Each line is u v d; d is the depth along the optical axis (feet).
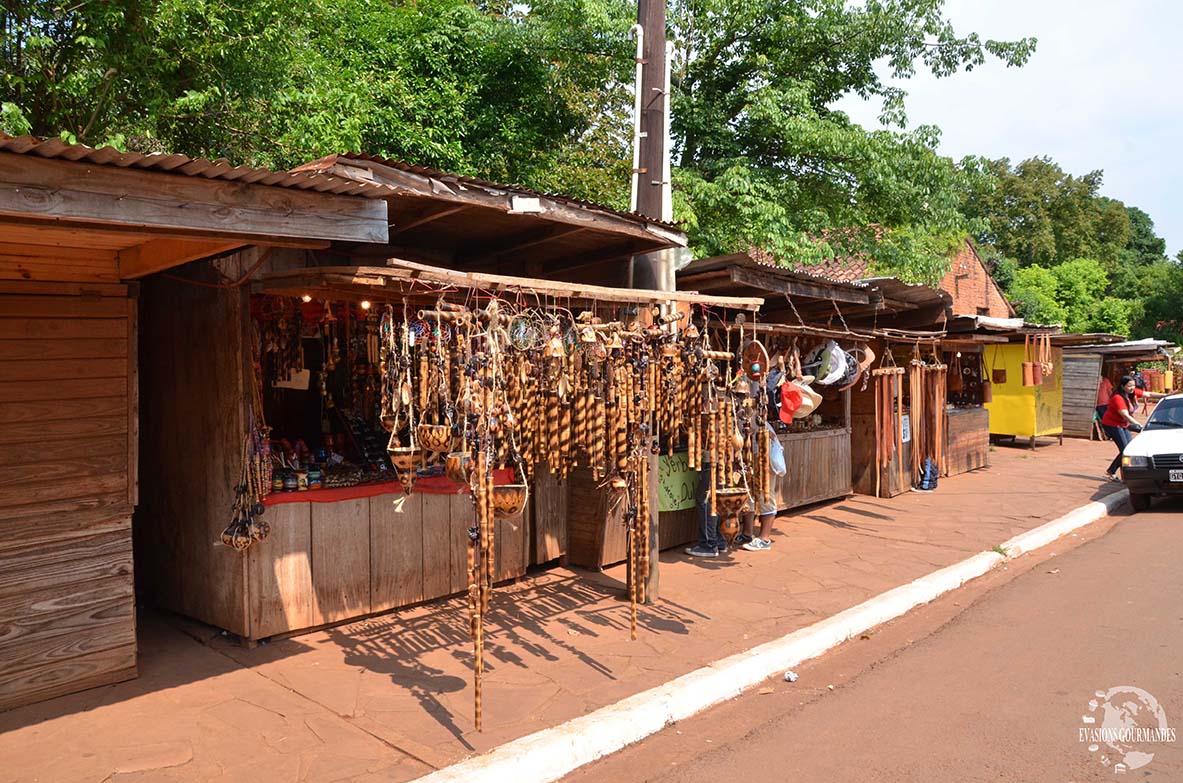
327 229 11.73
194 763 11.19
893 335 32.01
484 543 12.32
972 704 13.46
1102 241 140.15
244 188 10.84
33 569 13.08
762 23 42.80
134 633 14.23
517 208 15.10
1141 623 17.37
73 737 11.98
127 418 14.05
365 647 15.94
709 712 13.65
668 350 15.80
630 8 38.14
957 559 23.12
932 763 11.44
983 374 44.62
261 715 12.79
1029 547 25.63
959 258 77.00
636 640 16.35
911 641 17.01
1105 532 28.35
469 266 20.27
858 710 13.46
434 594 18.70
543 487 21.35
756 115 39.52
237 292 15.17
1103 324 103.86
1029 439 54.70
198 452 16.53
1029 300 100.01
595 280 20.70
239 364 15.23
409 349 13.83
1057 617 18.12
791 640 16.15
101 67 21.99
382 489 17.51
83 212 9.50
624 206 38.58
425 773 10.88
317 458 18.31
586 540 21.75
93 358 13.67
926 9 40.42
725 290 23.85
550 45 39.14
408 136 32.78
